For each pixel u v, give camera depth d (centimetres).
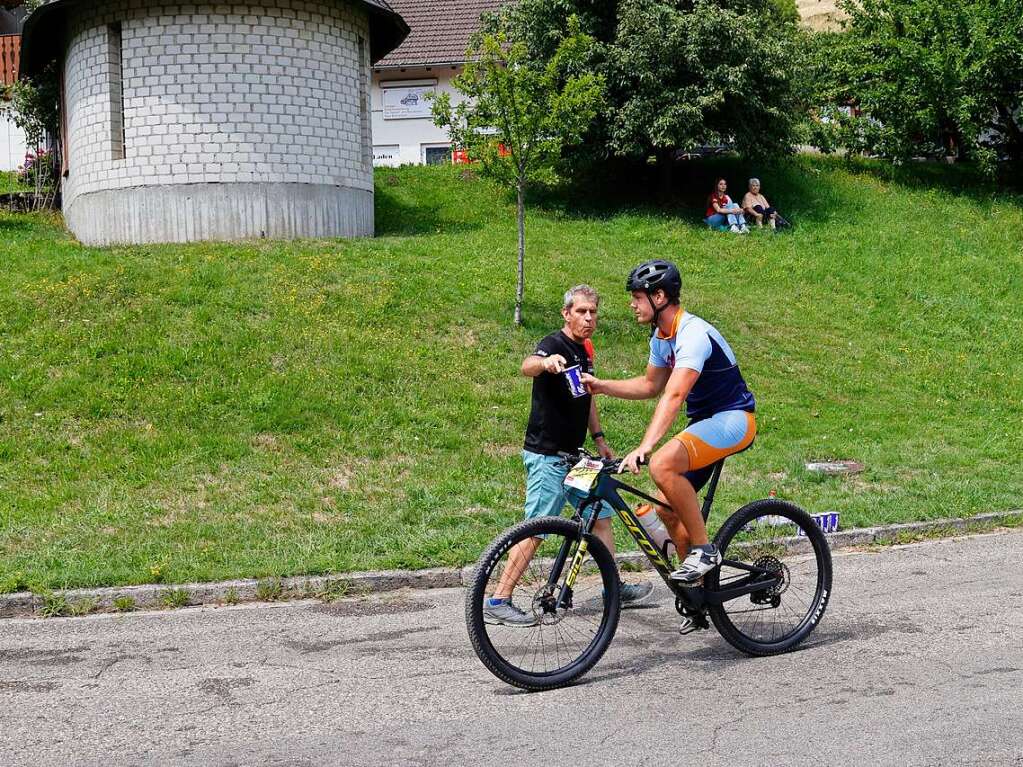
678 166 2397
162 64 1702
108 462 961
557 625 512
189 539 797
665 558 541
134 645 593
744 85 2038
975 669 521
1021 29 2342
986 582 714
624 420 1166
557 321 1435
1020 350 1579
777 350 1470
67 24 1856
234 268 1493
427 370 1230
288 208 1745
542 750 423
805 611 575
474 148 1489
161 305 1336
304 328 1301
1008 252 2025
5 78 2694
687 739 433
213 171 1711
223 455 994
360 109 1886
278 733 449
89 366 1156
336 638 603
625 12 2025
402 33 1995
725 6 2139
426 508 888
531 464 589
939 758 409
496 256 1709
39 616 663
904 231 2077
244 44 1711
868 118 2530
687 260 1831
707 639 587
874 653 552
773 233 2011
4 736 451
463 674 530
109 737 448
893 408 1302
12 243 1694
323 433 1055
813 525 580
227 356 1205
